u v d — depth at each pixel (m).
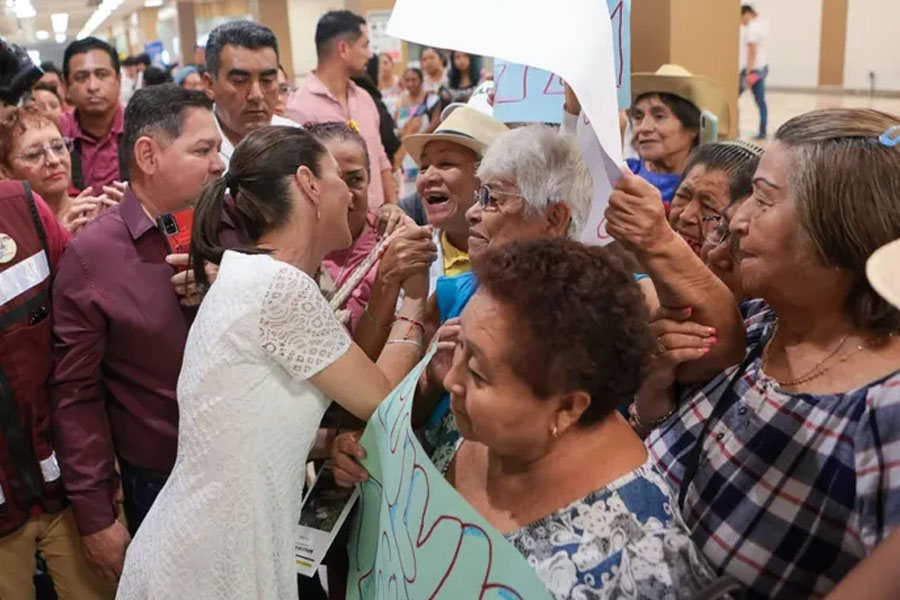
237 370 1.47
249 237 1.65
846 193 1.03
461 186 2.11
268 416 1.48
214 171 1.99
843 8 12.66
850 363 1.12
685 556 1.01
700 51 3.75
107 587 2.16
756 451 1.16
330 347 1.49
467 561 1.06
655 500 1.05
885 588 0.85
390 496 1.31
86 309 1.89
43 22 10.41
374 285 1.78
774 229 1.10
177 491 1.55
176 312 1.91
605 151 1.12
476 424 1.05
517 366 1.00
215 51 2.95
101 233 1.92
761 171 1.13
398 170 6.11
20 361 1.92
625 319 1.01
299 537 1.63
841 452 1.07
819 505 1.08
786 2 13.37
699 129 2.98
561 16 1.12
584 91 1.10
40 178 2.63
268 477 1.50
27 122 2.61
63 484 2.05
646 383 1.34
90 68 3.81
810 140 1.07
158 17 12.11
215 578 1.50
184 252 1.90
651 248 1.21
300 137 1.62
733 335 1.28
